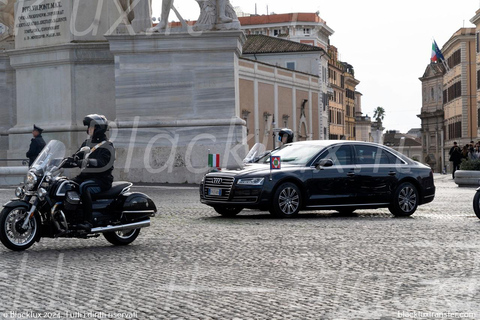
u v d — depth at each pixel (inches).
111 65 1443.2
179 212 789.2
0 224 506.6
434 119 5162.4
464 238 573.6
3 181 1248.2
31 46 1476.4
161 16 1358.3
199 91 1350.9
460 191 1289.4
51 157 525.3
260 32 5088.6
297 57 4001.0
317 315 317.4
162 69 1355.8
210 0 1347.2
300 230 628.1
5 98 1593.3
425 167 800.3
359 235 593.0
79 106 1444.4
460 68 4347.9
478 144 2039.9
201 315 317.7
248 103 2620.6
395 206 775.7
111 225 532.1
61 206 522.3
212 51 1348.4
